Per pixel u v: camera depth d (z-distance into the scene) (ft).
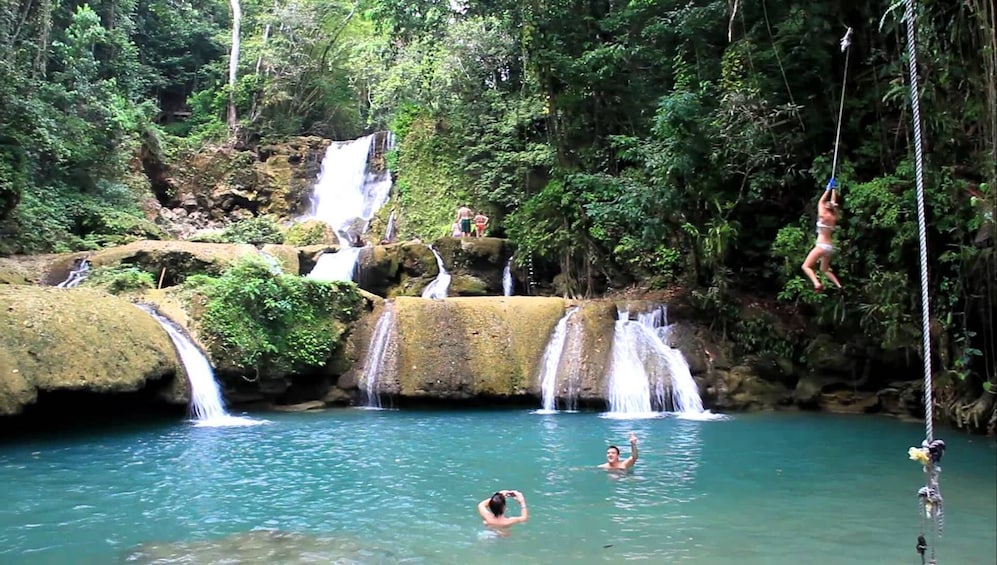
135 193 79.20
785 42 50.65
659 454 35.09
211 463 33.01
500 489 28.50
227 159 93.61
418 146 87.86
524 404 50.11
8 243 59.93
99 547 21.70
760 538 22.35
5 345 36.99
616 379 49.16
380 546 21.71
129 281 52.06
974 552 20.84
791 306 54.13
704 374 50.44
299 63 109.91
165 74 114.21
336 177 96.84
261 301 49.96
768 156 49.39
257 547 21.58
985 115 33.58
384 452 35.53
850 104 48.32
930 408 13.19
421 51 88.63
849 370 50.14
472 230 77.36
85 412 42.24
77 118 71.97
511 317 52.54
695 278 55.72
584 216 62.95
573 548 21.48
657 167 52.70
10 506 26.03
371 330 52.80
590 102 65.26
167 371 43.24
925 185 39.55
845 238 45.32
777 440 38.60
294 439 38.70
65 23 86.84
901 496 27.40
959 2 33.68
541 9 64.95
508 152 79.30
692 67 57.47
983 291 37.83
